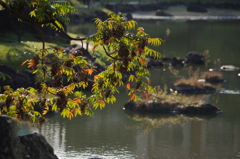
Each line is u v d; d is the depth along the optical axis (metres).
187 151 19.44
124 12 129.25
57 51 10.00
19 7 9.76
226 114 26.53
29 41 43.84
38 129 22.22
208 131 22.88
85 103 10.49
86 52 38.28
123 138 21.38
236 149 19.83
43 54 10.02
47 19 9.71
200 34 79.69
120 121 24.67
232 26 96.81
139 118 25.53
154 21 108.88
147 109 27.16
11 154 10.78
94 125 23.62
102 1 143.62
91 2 126.50
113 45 10.07
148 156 18.66
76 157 18.41
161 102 27.52
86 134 21.83
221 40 71.31
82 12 110.25
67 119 24.61
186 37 74.62
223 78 39.62
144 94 10.88
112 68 10.27
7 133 10.74
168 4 142.50
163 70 44.06
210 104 27.28
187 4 144.62
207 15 131.12
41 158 12.54
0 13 43.56
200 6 142.00
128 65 10.18
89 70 10.06
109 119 25.08
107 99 10.78
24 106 11.03
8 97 10.55
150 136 21.86
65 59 9.78
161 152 19.34
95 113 26.38
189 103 27.61
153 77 39.62
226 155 19.06
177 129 23.23
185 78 39.09
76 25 93.31
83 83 10.30
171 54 55.53
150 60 47.19
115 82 10.37
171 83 36.62
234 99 30.72
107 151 19.34
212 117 25.84
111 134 22.03
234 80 38.62
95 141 20.69
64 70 9.86
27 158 12.05
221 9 142.00
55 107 10.48
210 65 47.84
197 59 49.28
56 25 9.70
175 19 117.69
